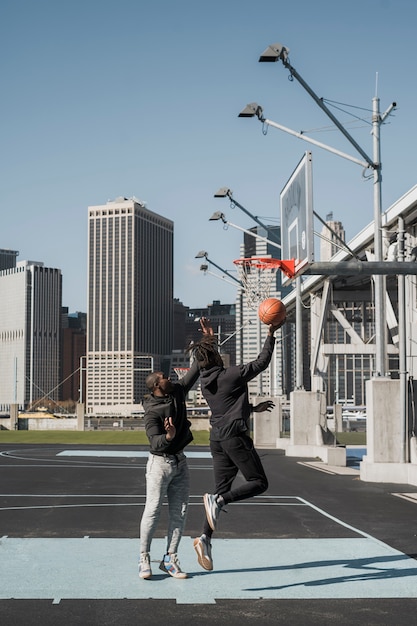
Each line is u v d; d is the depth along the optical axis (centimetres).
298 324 3403
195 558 848
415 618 606
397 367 5700
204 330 737
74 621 586
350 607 638
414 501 1484
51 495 1546
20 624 576
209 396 712
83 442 4775
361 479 2008
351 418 12481
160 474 727
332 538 999
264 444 4269
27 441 4897
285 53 1689
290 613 618
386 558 853
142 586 704
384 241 3125
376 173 1992
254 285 3422
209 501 698
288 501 1470
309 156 1391
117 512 1266
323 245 5925
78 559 832
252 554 875
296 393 3294
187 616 605
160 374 732
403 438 1980
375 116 2009
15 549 897
